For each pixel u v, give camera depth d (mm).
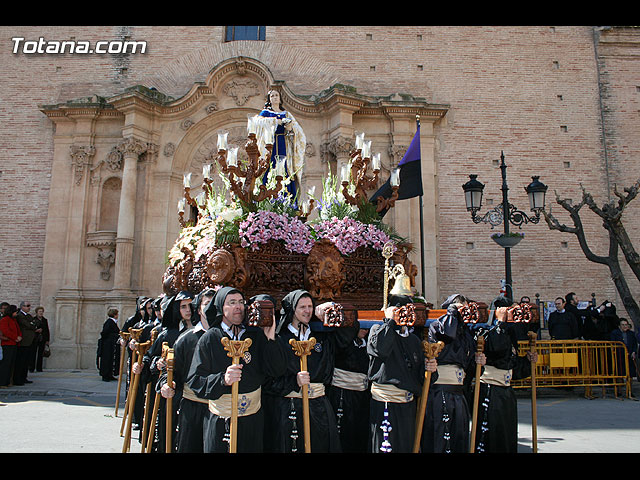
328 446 4340
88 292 15805
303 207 6246
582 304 15609
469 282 15766
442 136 16547
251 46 17422
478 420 5254
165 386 4262
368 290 5824
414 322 4270
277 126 7016
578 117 16906
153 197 16062
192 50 17594
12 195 16844
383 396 4441
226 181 5684
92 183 16375
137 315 8320
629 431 7477
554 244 16016
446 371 4840
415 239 15406
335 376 5027
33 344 13844
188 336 4293
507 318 5062
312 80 17125
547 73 17141
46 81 17625
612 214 12844
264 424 4426
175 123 16391
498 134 16656
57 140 16656
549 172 16484
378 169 6207
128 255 15398
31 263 16453
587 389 10930
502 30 17391
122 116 16422
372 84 17031
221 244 5055
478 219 12023
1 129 17250
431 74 17062
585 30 17500
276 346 4047
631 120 16969
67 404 9898
